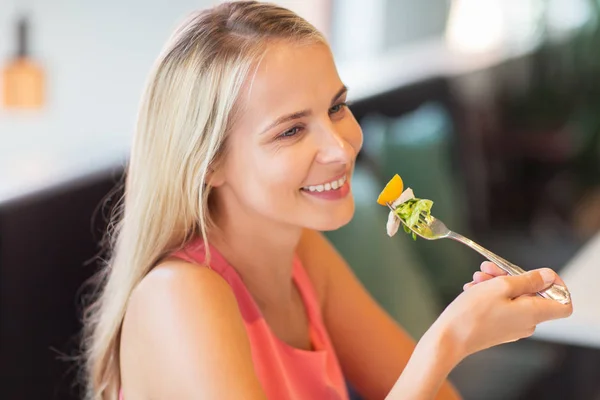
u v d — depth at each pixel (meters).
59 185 1.63
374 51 4.36
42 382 1.62
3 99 3.25
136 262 1.31
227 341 1.23
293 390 1.36
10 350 1.57
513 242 3.56
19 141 3.36
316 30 1.26
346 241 2.01
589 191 4.19
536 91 4.29
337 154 1.23
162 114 1.27
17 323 1.57
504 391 2.11
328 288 1.50
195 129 1.25
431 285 2.53
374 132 2.51
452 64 3.50
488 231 3.53
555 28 4.34
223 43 1.24
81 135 3.49
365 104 2.54
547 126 4.29
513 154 4.16
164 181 1.28
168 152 1.27
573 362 1.85
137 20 3.51
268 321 1.37
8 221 1.54
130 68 3.53
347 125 1.29
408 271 2.12
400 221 1.22
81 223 1.66
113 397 1.38
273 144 1.24
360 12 4.32
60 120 3.45
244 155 1.25
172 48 1.27
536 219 3.96
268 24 1.25
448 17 4.52
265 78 1.23
